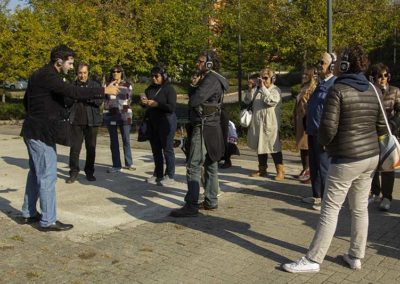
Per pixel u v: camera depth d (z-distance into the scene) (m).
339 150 4.05
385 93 5.83
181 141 7.86
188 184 5.92
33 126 5.25
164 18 19.83
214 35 19.97
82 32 17.45
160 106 7.30
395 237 5.16
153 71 7.39
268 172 8.42
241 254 4.75
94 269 4.43
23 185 7.64
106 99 8.48
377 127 4.18
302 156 7.70
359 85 4.01
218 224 5.65
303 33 15.19
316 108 6.00
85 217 5.95
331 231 4.24
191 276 4.27
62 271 4.38
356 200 4.27
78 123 7.64
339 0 15.41
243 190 7.21
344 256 4.50
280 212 6.11
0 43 18.25
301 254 4.74
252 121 7.89
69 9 17.64
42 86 5.14
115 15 19.27
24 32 18.12
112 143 8.56
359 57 4.02
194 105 5.68
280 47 15.97
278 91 7.75
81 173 8.50
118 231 5.44
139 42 19.42
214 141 5.85
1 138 13.51
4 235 5.30
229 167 8.87
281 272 4.34
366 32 15.74
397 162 4.14
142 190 7.26
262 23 16.03
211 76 5.75
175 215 5.91
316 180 6.17
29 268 4.44
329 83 6.00
